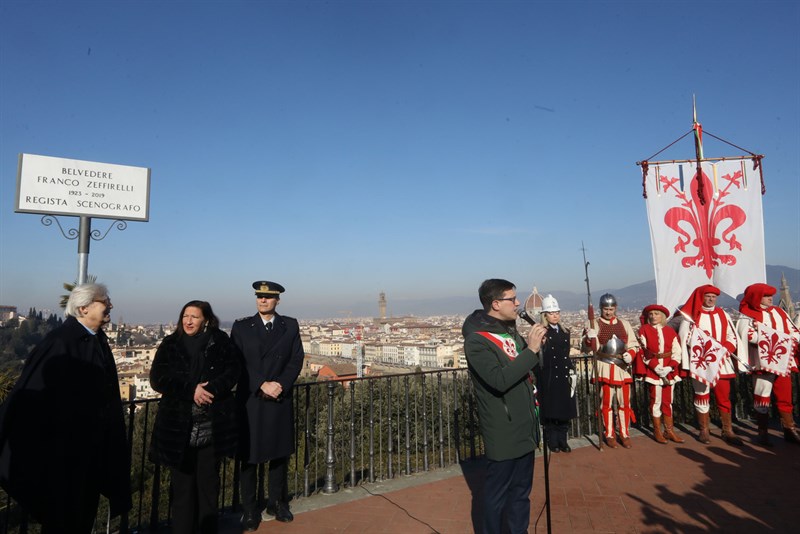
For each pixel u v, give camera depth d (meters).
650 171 7.49
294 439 4.36
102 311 3.07
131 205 6.31
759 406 5.73
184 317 3.53
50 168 5.91
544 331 3.02
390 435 5.08
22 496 2.62
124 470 3.13
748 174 7.14
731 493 4.26
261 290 4.04
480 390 3.17
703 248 7.16
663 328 6.03
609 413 5.84
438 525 3.78
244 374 3.92
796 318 6.76
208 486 3.50
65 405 2.77
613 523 3.73
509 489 3.21
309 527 3.83
